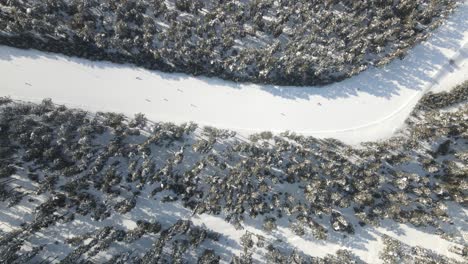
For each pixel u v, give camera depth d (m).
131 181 59.47
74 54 62.59
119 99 62.62
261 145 62.16
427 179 60.62
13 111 57.09
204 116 63.53
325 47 63.59
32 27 60.25
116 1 62.47
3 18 60.88
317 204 59.69
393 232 61.62
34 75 61.59
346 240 61.00
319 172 61.12
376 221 59.88
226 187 59.16
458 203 62.25
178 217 59.88
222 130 61.62
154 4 62.97
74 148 57.44
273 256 57.75
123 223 58.75
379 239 61.19
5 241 52.34
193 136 62.12
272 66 62.88
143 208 59.59
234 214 59.50
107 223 58.38
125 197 59.09
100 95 62.38
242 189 59.81
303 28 64.12
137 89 63.12
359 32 63.88
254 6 63.91
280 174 61.88
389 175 62.41
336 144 63.00
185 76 64.12
